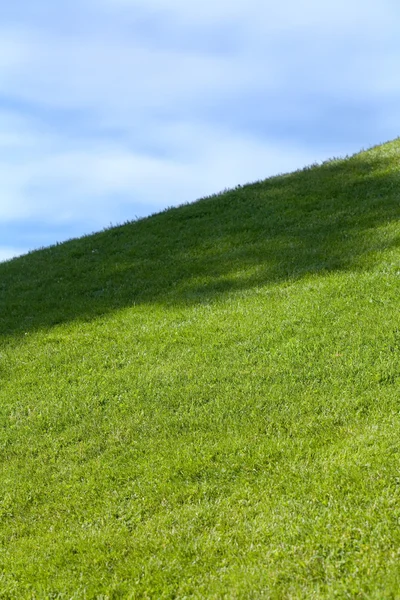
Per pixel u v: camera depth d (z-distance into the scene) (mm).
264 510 6609
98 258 16922
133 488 7508
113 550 6465
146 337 11594
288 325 10852
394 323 10047
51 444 8961
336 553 5691
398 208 15164
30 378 10992
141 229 18438
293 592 5328
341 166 19516
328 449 7465
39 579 6270
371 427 7727
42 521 7328
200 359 10375
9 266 18234
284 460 7430
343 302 11188
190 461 7719
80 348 11742
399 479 6543
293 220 16109
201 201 19969
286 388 9031
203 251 15531
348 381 8883
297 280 12656
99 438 8812
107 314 13094
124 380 10219
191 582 5785
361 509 6219
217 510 6793
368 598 5055
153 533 6598
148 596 5746
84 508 7398
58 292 15086
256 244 15125
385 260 12531
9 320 13867
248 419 8516
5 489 8086
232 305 12219
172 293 13477
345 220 15211
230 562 5957
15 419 9758
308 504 6500
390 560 5453
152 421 8922
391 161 18719
